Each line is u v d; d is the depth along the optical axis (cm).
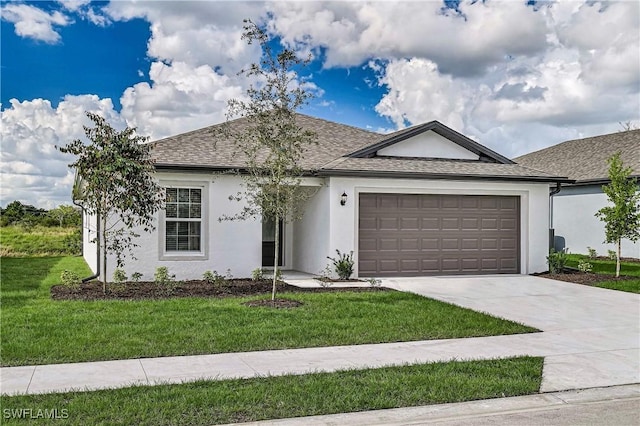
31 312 1045
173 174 1507
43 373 702
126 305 1124
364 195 1639
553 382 704
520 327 1009
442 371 729
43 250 2719
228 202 1554
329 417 579
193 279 1527
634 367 775
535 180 1752
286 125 1173
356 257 1617
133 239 1482
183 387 647
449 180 1689
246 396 619
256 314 1045
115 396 612
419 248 1689
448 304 1198
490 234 1758
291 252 1889
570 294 1405
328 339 891
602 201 2330
